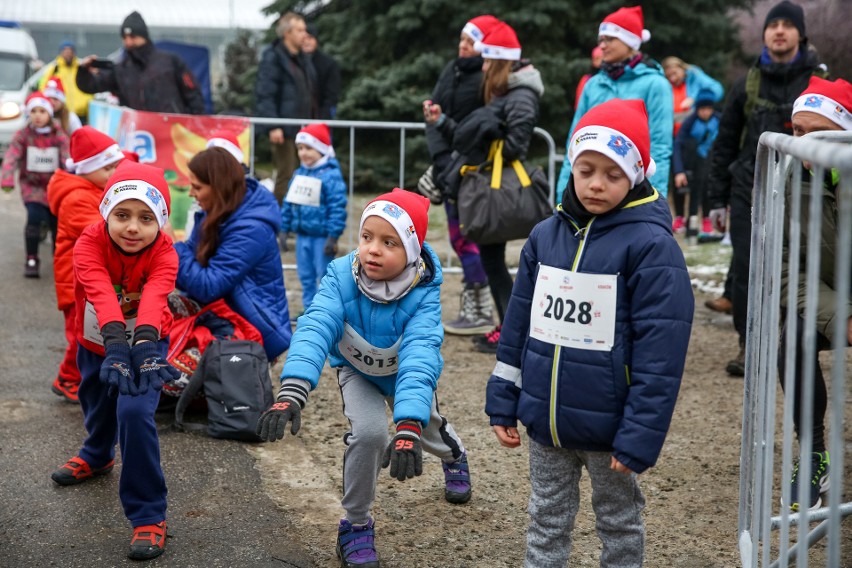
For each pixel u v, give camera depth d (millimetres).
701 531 3549
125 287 3393
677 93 11172
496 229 5598
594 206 2572
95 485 3871
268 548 3363
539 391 2645
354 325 3068
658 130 5555
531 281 2750
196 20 38969
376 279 3016
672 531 3547
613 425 2562
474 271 6641
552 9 13586
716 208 5441
